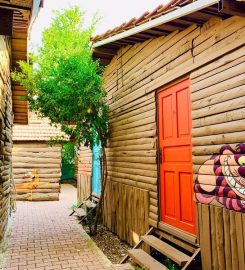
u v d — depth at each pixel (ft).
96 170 34.47
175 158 18.43
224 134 13.98
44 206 43.29
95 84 25.43
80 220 31.42
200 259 15.47
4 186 24.66
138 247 19.75
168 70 18.99
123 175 25.63
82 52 26.30
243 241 12.60
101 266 18.20
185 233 16.87
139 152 22.75
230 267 13.26
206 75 15.42
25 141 49.49
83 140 27.96
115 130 27.63
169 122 19.13
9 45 23.68
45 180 49.57
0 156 21.57
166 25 17.49
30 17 13.57
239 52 13.37
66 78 24.68
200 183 15.47
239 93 13.21
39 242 23.65
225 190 13.74
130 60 24.67
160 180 20.06
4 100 21.98
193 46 16.63
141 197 22.00
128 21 19.45
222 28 14.47
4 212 25.04
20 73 27.73
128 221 24.16
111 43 25.32
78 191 43.06
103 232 27.91
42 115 27.25
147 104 21.68
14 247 22.20
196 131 15.96
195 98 16.16
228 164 13.65
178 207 17.90
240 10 11.96
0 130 21.58
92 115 26.45
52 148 50.26
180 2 14.33
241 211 12.81
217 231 14.10
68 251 21.25
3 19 12.67
